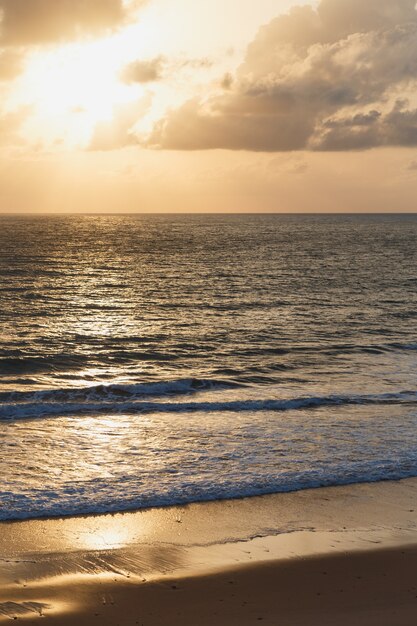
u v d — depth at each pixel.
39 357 26.34
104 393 20.69
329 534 10.74
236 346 28.59
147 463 13.91
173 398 20.17
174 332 31.84
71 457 14.23
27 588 8.73
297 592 8.80
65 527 10.79
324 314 37.69
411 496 12.45
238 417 17.59
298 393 20.77
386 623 8.00
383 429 16.52
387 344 28.92
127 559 9.73
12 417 17.44
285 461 14.13
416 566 9.64
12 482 12.64
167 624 7.95
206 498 12.13
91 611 8.20
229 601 8.55
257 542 10.41
